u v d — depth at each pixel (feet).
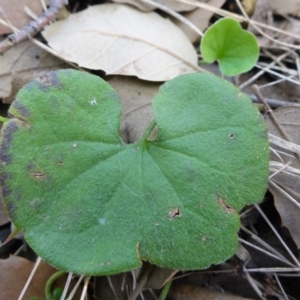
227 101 0.29
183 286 0.32
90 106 0.28
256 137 0.28
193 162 0.28
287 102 0.36
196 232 0.27
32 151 0.27
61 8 0.35
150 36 0.36
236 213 0.28
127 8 0.36
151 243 0.27
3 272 0.30
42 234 0.27
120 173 0.28
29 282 0.30
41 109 0.28
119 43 0.35
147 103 0.35
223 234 0.28
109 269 0.27
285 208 0.33
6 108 0.35
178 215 0.28
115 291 0.32
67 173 0.27
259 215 0.35
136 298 0.32
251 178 0.28
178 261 0.27
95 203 0.27
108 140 0.28
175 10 0.38
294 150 0.33
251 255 0.34
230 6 0.41
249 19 0.39
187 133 0.29
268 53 0.40
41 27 0.34
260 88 0.38
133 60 0.35
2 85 0.34
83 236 0.27
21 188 0.27
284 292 0.33
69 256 0.27
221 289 0.33
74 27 0.35
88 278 0.29
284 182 0.33
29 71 0.35
